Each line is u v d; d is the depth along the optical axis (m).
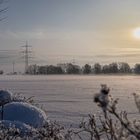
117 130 2.93
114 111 2.34
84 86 51.03
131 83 62.00
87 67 173.50
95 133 3.75
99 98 2.13
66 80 80.06
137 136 2.44
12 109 10.23
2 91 15.05
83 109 20.86
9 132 6.93
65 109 20.78
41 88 45.69
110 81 72.50
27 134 7.27
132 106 22.33
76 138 10.55
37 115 10.06
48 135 6.60
